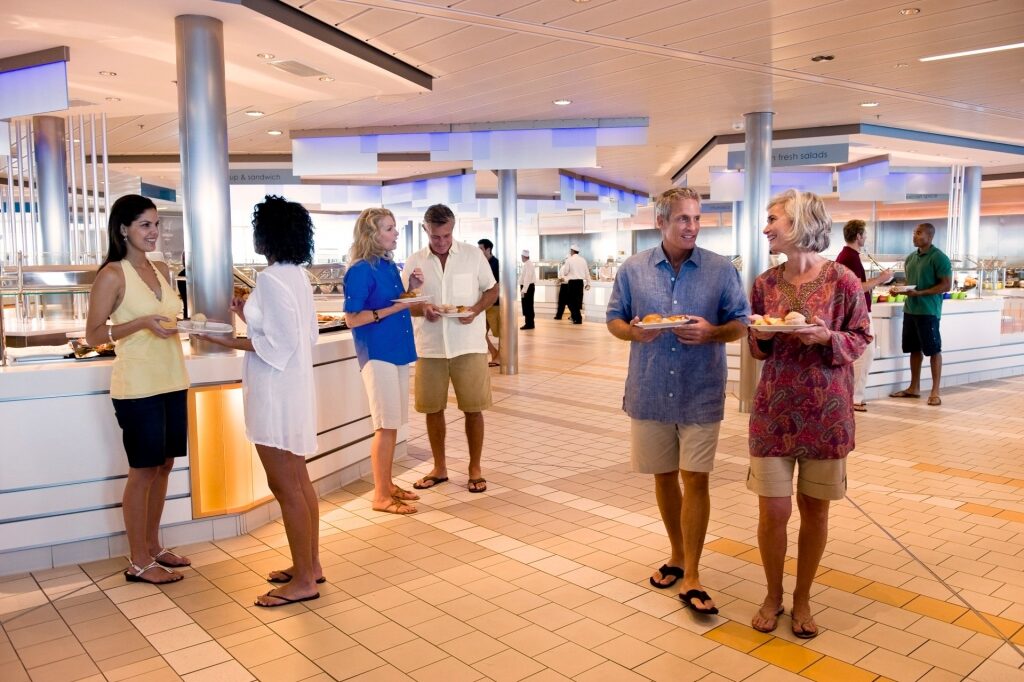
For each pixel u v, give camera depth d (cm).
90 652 299
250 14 440
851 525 437
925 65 621
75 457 392
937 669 281
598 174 1396
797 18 502
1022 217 1650
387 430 468
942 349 909
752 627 314
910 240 1827
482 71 634
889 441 639
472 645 302
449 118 844
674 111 797
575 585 358
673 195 327
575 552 399
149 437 359
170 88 624
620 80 667
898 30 529
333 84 627
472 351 502
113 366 365
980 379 962
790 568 376
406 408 483
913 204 1803
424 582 363
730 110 793
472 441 513
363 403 556
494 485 524
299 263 335
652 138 973
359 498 499
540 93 716
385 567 381
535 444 646
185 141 443
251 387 328
